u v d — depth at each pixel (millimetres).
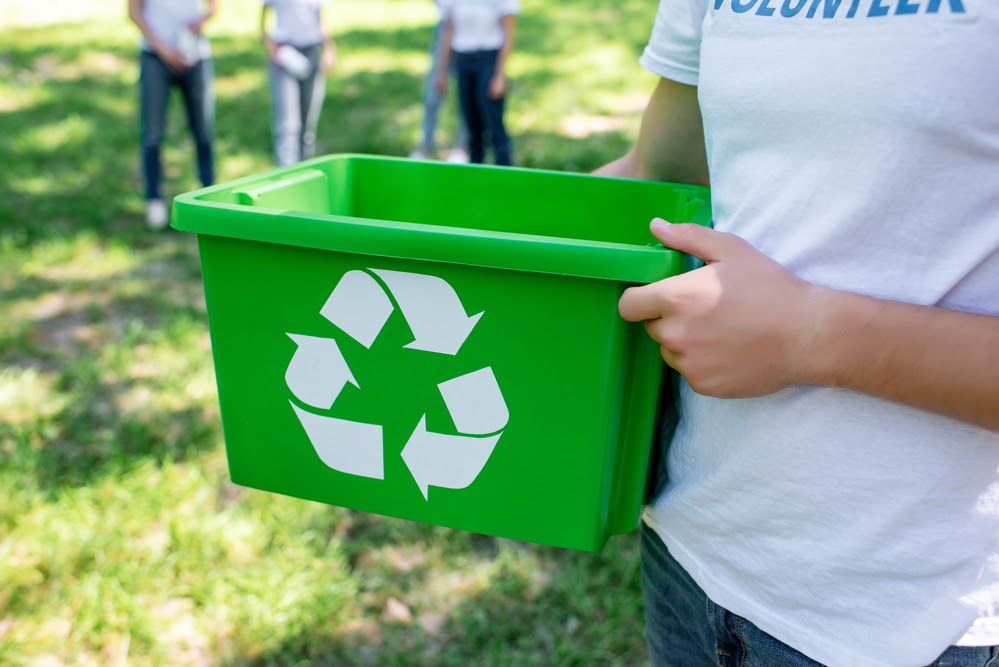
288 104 4918
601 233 1410
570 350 1006
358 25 10867
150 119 4555
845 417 889
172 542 2434
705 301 891
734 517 989
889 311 834
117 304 3830
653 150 1354
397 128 6723
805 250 907
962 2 800
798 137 902
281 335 1104
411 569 2439
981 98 802
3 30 9281
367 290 1051
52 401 3066
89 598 2252
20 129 6074
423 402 1076
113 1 11219
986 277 852
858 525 902
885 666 918
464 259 984
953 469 861
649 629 1218
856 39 853
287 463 1161
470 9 4996
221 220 1065
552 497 1070
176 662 2146
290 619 2234
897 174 840
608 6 12305
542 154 5918
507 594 2367
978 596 882
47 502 2576
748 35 945
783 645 984
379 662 2184
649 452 1090
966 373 812
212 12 4656
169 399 3115
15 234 4410
